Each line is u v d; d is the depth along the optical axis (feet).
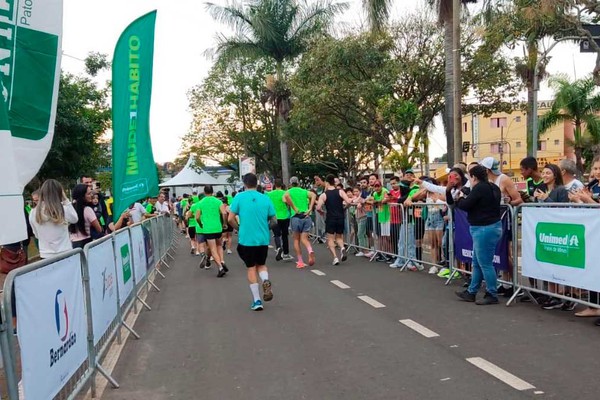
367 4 63.98
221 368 16.98
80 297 14.25
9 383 10.03
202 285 33.01
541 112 143.02
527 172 26.58
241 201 25.26
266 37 90.89
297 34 92.43
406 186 37.40
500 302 24.27
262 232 25.08
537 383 14.48
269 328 21.57
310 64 75.31
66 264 13.15
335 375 15.85
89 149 69.31
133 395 15.08
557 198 22.94
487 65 72.28
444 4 58.08
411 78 75.15
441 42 73.77
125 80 26.45
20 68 14.78
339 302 25.84
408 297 26.27
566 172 23.25
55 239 20.47
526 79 85.66
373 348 18.26
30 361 10.58
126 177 26.61
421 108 78.74
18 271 10.24
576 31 57.11
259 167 138.82
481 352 17.30
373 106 75.15
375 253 40.32
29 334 10.61
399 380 15.20
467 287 26.96
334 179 39.88
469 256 27.17
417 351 17.71
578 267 20.30
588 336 18.49
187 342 20.12
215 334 21.07
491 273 23.77
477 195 23.31
